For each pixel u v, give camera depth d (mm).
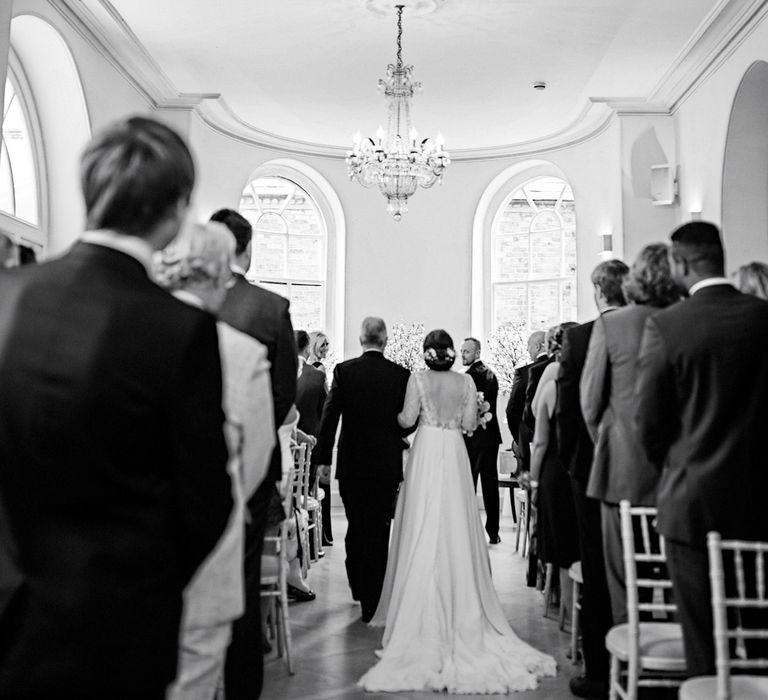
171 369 1260
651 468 3006
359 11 6488
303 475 5398
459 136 9703
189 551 1305
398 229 10250
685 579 2348
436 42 7090
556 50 7188
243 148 9594
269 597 4066
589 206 9273
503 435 9727
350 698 3363
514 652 3734
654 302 3080
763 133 6664
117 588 1198
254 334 2912
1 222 5793
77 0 5953
